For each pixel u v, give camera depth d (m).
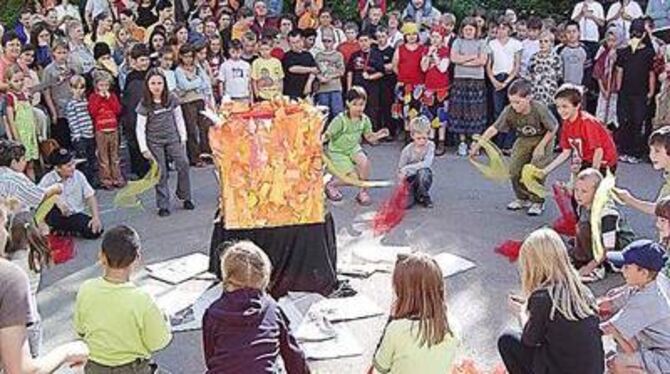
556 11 13.60
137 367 4.14
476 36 10.30
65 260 7.00
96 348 4.07
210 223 7.84
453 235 7.40
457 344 3.93
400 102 10.73
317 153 5.95
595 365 3.91
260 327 3.87
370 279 6.46
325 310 5.89
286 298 6.03
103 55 9.85
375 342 5.52
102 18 11.05
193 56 9.74
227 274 3.97
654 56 9.78
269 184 5.89
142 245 7.27
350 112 8.06
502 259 6.85
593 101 10.55
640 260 4.33
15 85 8.52
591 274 6.30
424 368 3.81
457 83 10.30
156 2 12.28
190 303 6.05
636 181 9.09
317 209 6.00
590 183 6.23
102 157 9.11
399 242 7.24
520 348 4.20
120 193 8.29
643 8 11.97
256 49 10.52
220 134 5.86
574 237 6.78
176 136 8.07
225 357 3.80
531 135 7.80
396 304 3.92
